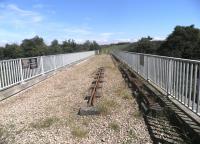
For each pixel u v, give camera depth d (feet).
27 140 16.88
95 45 402.11
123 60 90.22
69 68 78.28
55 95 32.94
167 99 24.07
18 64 37.37
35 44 193.26
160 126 18.28
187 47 100.63
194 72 18.37
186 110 19.15
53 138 17.01
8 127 19.81
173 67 23.45
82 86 39.70
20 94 34.65
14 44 172.55
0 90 31.17
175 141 15.35
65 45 268.41
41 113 23.66
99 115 22.03
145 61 39.45
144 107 22.26
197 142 14.73
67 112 23.57
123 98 28.63
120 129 18.12
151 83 33.88
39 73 48.14
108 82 42.83
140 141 15.72
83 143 15.94
